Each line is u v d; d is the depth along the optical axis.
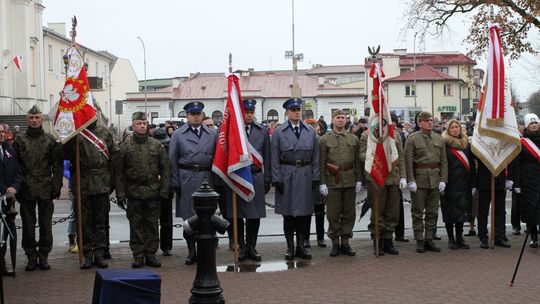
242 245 10.54
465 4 25.72
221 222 6.51
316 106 64.69
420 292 8.16
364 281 8.79
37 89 49.50
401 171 10.64
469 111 40.41
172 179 10.16
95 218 9.87
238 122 9.84
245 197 9.91
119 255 11.05
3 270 9.29
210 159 10.20
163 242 10.86
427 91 69.62
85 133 9.73
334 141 10.53
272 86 66.75
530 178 11.17
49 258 10.74
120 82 75.75
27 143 9.59
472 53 25.42
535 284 8.52
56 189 9.73
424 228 11.09
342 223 10.67
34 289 8.51
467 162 10.95
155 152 9.91
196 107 10.19
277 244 11.88
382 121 10.29
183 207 10.16
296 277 9.07
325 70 101.62
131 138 9.98
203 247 6.45
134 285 6.04
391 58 75.81
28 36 47.59
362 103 63.88
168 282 8.86
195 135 10.23
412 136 10.90
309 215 10.48
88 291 8.38
